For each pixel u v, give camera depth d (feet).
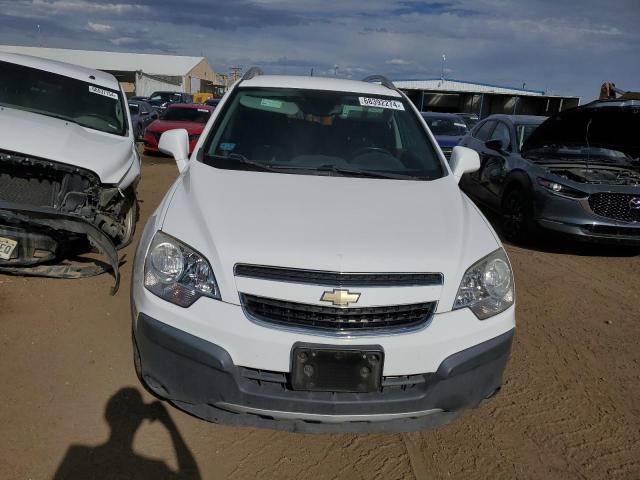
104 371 10.44
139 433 8.86
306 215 8.64
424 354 7.66
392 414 7.70
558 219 19.99
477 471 8.60
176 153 11.65
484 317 8.09
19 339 11.30
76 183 14.46
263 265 7.59
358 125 12.21
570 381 11.36
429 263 7.88
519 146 23.63
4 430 8.59
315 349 7.39
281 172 10.65
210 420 8.12
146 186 30.17
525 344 12.96
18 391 9.59
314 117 12.26
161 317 7.74
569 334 13.61
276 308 7.60
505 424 9.84
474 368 7.97
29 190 14.29
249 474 8.22
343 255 7.66
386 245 8.02
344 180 10.44
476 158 12.28
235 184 9.67
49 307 12.87
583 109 20.52
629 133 21.62
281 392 7.58
